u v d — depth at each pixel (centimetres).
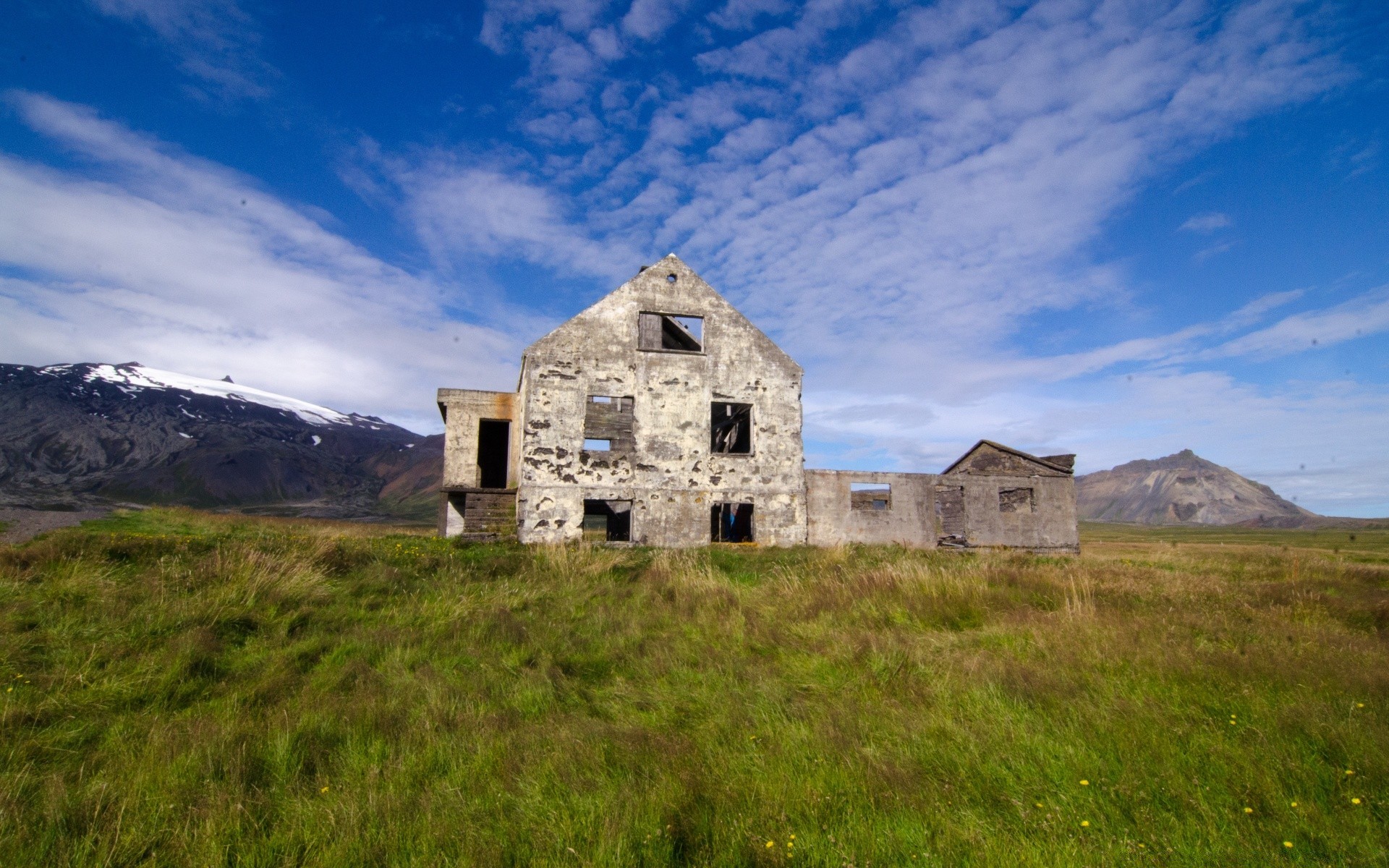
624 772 486
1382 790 437
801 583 1294
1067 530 2670
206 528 2155
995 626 902
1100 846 379
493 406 2478
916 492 2439
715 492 2212
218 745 518
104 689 647
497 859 372
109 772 491
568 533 2089
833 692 678
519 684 716
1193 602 1097
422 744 550
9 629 791
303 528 2439
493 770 497
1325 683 630
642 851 374
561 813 423
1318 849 382
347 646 831
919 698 636
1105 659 714
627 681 748
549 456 2114
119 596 930
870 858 371
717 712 622
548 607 1125
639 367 2219
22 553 1105
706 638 923
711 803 433
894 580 1180
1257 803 428
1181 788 440
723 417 2533
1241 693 609
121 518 2361
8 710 574
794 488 2281
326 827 409
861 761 486
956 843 383
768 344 2338
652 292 2272
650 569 1505
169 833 406
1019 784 461
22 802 440
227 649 802
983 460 2912
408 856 383
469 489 2105
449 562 1439
